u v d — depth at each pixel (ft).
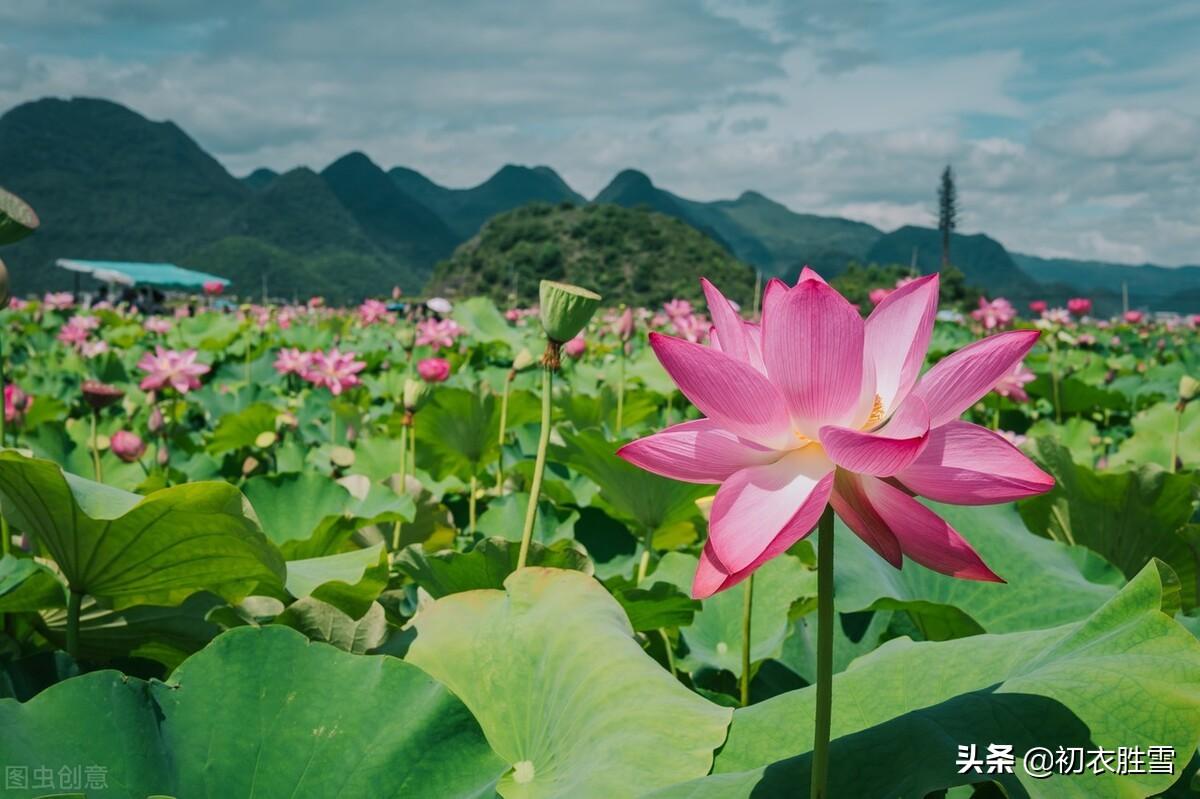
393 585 10.71
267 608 8.42
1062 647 5.68
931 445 4.31
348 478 13.97
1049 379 27.43
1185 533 12.05
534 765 5.92
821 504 4.12
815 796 4.40
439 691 5.72
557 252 373.40
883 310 4.73
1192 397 16.65
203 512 7.35
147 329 44.93
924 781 4.56
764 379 4.29
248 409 19.60
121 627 8.82
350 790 5.39
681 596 9.04
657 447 4.51
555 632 6.72
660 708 5.76
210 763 5.39
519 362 15.51
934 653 6.25
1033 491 4.11
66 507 7.38
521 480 16.60
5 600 8.23
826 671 4.38
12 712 5.21
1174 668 4.95
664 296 333.21
